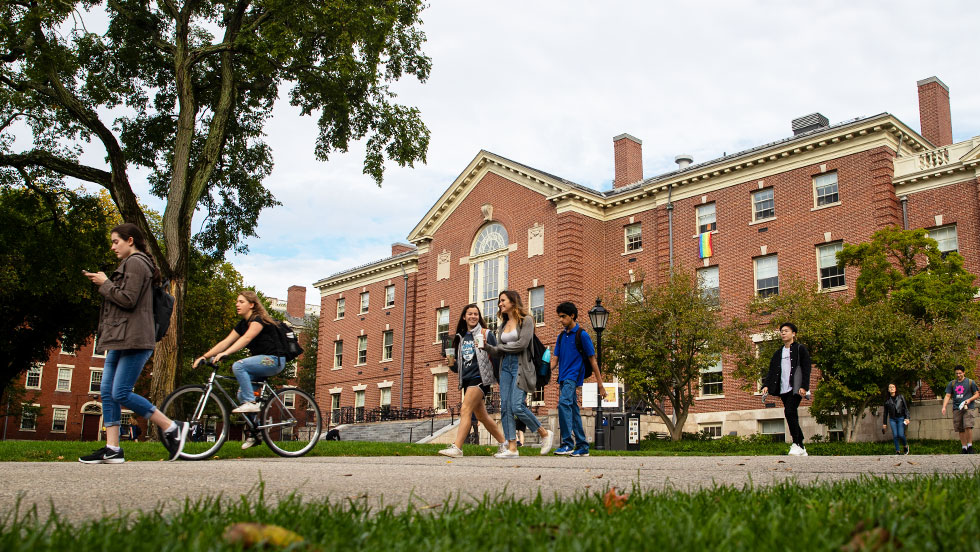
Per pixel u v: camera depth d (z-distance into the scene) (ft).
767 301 87.35
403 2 81.92
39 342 129.39
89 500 14.08
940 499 11.60
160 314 26.35
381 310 164.04
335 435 117.19
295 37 71.72
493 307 131.44
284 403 33.47
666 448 81.56
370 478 18.85
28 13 69.00
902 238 79.77
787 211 104.47
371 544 9.31
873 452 65.10
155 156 94.07
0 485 16.10
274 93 91.81
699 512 11.28
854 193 98.43
